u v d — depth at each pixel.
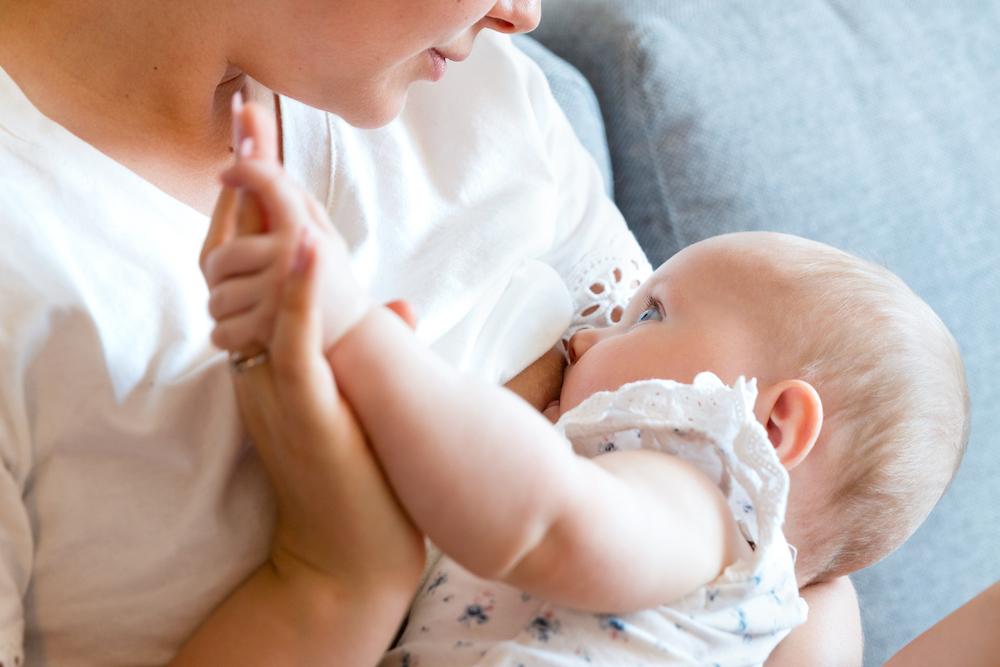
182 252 0.76
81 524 0.71
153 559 0.72
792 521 0.96
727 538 0.81
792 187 1.40
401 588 0.69
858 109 1.46
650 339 0.97
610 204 1.21
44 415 0.70
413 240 0.96
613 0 1.40
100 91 0.81
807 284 0.97
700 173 1.36
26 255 0.70
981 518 1.49
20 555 0.70
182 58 0.81
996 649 0.97
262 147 0.57
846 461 0.96
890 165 1.47
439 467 0.64
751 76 1.40
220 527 0.73
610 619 0.78
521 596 0.81
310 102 0.85
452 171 1.02
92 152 0.75
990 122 1.58
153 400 0.72
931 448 0.99
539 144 1.09
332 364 0.62
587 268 1.14
